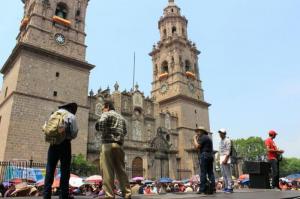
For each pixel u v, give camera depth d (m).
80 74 43.75
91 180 29.73
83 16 47.66
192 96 63.09
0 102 42.25
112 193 6.84
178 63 63.38
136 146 50.22
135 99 54.22
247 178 36.53
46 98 38.50
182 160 55.84
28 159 34.38
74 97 41.69
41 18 41.84
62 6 45.97
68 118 7.31
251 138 98.56
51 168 7.30
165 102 63.00
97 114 46.94
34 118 36.56
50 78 40.00
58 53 41.12
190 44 68.81
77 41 45.09
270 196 8.48
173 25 69.88
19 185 19.52
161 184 36.38
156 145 53.19
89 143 43.47
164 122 57.31
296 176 38.19
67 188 7.45
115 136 7.17
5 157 32.75
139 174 49.03
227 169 13.29
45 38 41.19
